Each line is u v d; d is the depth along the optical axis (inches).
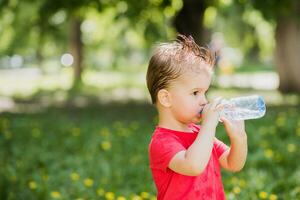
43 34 957.8
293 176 253.0
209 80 115.7
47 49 1466.5
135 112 588.7
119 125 455.5
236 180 246.2
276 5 522.9
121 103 721.6
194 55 115.3
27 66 2322.8
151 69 117.7
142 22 655.8
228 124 116.2
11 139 404.2
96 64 1921.8
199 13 594.9
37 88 1071.0
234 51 2027.6
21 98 858.1
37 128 446.9
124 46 1628.9
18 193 239.8
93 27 1177.4
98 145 366.9
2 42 1259.8
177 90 114.2
